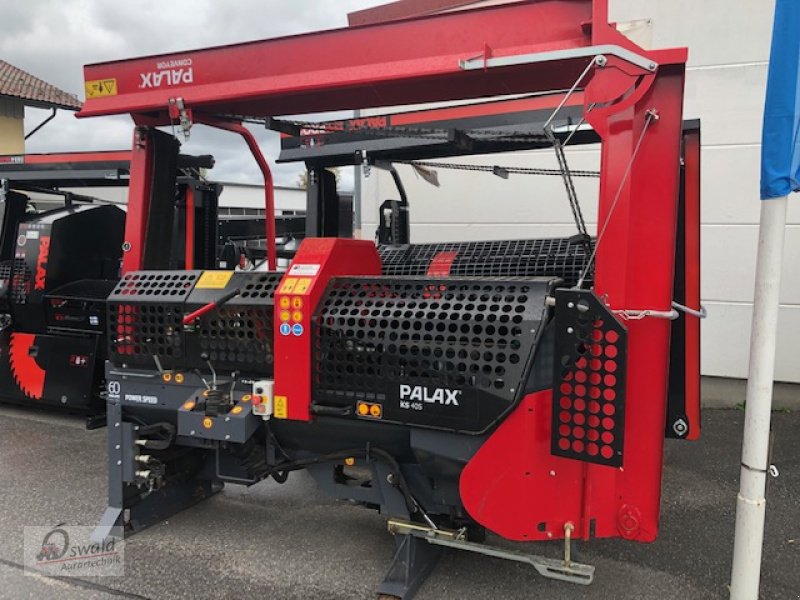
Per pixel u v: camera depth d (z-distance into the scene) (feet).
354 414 8.50
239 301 9.39
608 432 7.25
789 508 11.97
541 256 14.84
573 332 7.30
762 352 7.76
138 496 11.10
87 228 19.45
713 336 19.25
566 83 8.81
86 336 18.04
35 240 18.45
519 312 7.67
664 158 7.39
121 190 44.98
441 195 22.43
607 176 7.57
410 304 8.34
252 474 10.08
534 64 7.82
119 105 10.35
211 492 12.75
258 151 12.55
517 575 9.55
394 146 15.10
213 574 9.64
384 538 10.87
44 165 20.42
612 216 7.55
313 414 8.71
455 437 8.05
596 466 7.77
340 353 8.54
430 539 8.84
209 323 9.69
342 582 9.39
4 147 54.34
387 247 17.28
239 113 10.59
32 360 18.63
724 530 11.19
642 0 18.97
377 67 8.57
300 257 9.29
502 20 7.96
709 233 19.04
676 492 12.91
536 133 12.09
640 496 7.76
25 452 15.56
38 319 18.54
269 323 9.27
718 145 18.72
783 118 7.38
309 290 8.68
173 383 10.12
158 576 9.58
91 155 19.92
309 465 9.71
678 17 18.71
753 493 7.91
